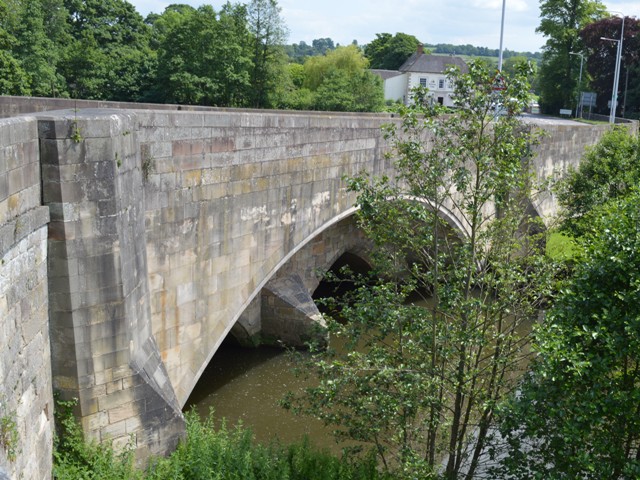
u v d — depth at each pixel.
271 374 25.27
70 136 11.51
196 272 16.42
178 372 16.47
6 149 9.79
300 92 79.56
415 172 13.38
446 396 15.13
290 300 27.66
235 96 70.31
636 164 28.53
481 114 12.80
